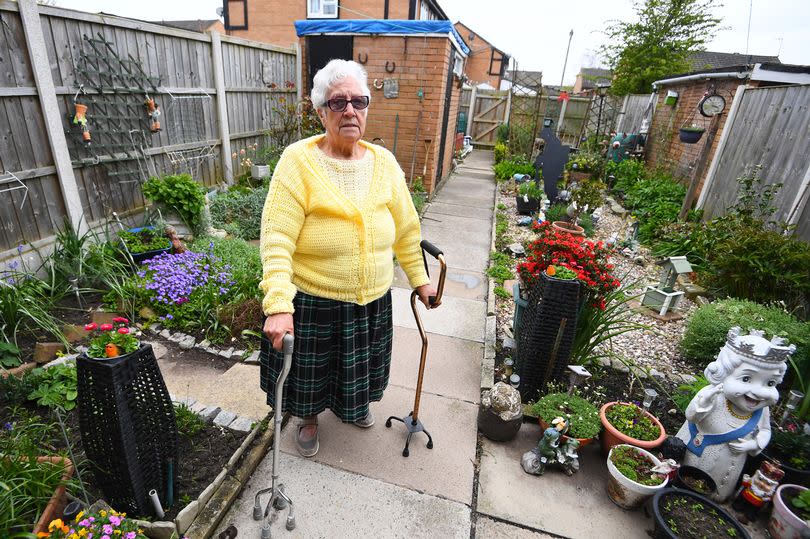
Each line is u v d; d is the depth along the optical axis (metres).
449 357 3.04
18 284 2.90
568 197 6.79
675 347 3.39
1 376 2.21
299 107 7.00
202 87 5.14
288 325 1.49
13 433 1.89
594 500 2.04
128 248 3.52
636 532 1.89
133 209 4.22
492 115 13.48
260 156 6.50
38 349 2.54
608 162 9.57
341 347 1.82
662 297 3.88
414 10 12.80
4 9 2.87
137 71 4.14
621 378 2.92
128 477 1.49
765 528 1.94
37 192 3.24
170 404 1.58
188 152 5.00
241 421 2.20
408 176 7.23
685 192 6.89
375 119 6.99
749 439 1.89
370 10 13.09
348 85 1.53
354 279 1.70
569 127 13.17
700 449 2.00
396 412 2.47
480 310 3.74
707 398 1.92
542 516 1.93
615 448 2.08
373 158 1.74
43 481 1.57
